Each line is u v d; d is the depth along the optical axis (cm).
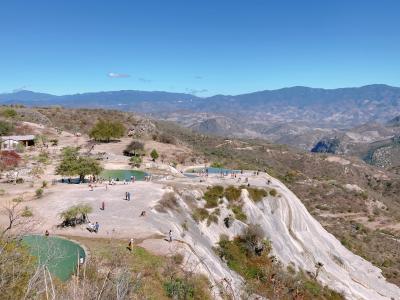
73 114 15975
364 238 10319
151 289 2975
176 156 10894
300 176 16300
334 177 19638
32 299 1134
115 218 4950
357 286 6394
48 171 7694
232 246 5681
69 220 4619
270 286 4459
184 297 3195
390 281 7081
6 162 7738
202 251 4888
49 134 12238
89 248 3772
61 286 1406
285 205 7112
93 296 1154
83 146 10906
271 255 5900
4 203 5253
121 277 1347
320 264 6253
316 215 12375
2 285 1279
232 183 7281
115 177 7662
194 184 6856
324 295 5603
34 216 4831
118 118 15838
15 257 1446
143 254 3834
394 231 12294
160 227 4862
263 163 19662
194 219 5841
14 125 12006
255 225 6219
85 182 6919
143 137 12938
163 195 6050
